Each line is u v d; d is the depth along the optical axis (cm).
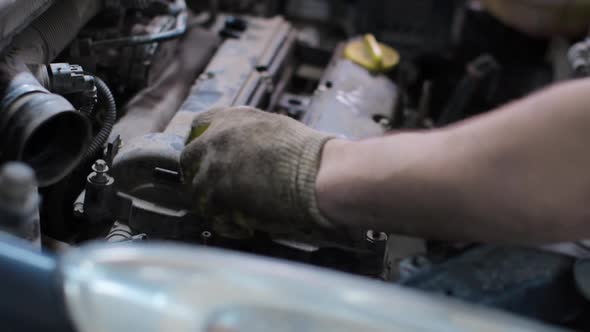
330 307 82
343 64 224
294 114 227
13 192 101
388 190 117
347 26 313
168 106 204
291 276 85
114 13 199
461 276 127
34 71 150
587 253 152
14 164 102
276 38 243
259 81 214
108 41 191
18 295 90
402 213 117
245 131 135
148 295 84
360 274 155
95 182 154
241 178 132
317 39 284
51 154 133
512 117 109
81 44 187
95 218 158
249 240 152
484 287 125
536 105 108
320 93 208
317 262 155
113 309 84
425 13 303
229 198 133
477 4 315
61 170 132
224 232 143
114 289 85
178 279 85
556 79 281
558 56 290
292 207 129
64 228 165
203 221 154
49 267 92
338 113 199
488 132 110
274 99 228
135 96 204
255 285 84
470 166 109
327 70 236
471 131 112
